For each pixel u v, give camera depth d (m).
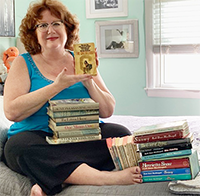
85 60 2.00
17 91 2.02
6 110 1.99
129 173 1.70
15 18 3.71
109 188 1.66
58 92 1.95
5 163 2.05
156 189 1.59
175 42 3.88
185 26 3.80
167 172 1.66
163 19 3.89
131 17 4.02
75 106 1.86
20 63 2.11
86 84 2.09
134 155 1.76
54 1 2.16
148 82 4.04
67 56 2.22
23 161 1.82
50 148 1.83
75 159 1.81
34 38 2.15
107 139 1.90
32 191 1.73
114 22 4.07
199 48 3.75
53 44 2.08
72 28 2.28
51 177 1.78
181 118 2.65
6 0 3.48
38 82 2.10
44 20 2.08
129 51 4.06
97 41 4.17
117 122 2.62
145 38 3.99
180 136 1.64
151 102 4.06
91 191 1.66
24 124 2.07
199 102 3.84
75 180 1.77
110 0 4.06
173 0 3.82
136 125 2.54
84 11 4.19
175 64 4.03
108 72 4.20
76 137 1.88
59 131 1.86
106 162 1.90
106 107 2.16
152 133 1.68
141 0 3.95
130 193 1.59
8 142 1.91
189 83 3.98
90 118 1.89
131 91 4.13
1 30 3.43
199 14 3.73
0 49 3.52
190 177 1.63
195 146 2.00
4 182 1.84
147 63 4.02
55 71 2.15
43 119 2.05
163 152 1.67
